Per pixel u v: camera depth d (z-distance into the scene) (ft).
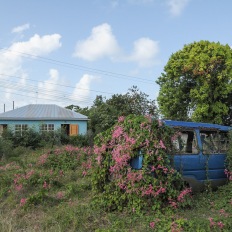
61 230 20.04
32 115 104.94
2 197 29.37
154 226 19.79
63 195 28.22
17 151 65.05
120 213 22.72
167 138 24.12
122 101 94.73
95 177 25.36
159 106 68.23
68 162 44.19
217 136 28.94
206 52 62.95
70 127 105.91
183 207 22.99
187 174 25.99
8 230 20.18
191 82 65.41
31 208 24.93
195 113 62.69
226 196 25.64
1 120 102.12
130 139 23.40
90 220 21.56
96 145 25.72
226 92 61.05
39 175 34.06
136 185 22.50
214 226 19.17
